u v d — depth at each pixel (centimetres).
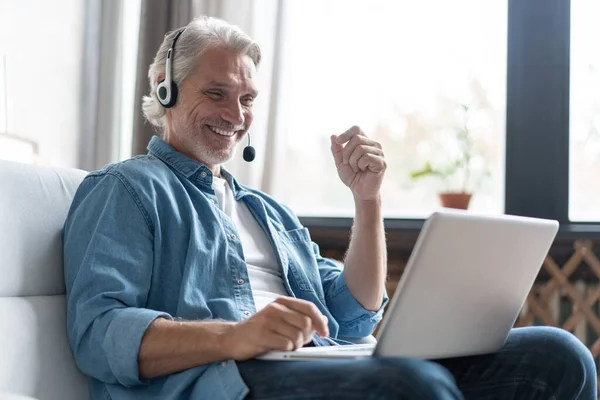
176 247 124
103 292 112
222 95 143
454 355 111
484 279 104
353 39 267
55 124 244
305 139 269
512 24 248
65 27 249
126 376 106
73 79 251
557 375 117
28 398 98
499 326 114
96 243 116
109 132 253
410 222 250
